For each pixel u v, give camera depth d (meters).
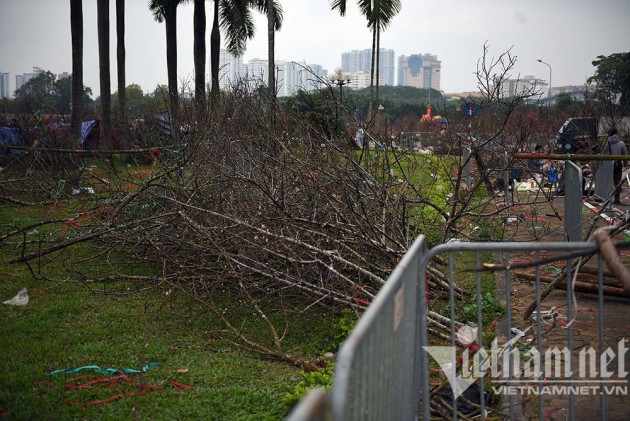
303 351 5.70
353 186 7.38
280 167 7.58
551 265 7.82
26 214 12.89
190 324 6.36
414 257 3.24
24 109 25.28
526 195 14.15
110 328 6.20
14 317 6.59
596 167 13.04
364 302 6.06
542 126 19.33
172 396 4.68
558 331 5.55
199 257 7.59
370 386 2.34
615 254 3.15
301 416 1.56
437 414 4.23
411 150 9.95
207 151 8.95
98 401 4.55
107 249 9.04
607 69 41.84
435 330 5.85
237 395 4.68
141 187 8.91
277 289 6.66
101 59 24.89
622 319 5.76
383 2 25.88
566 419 3.94
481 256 8.73
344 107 8.17
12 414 4.36
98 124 25.67
